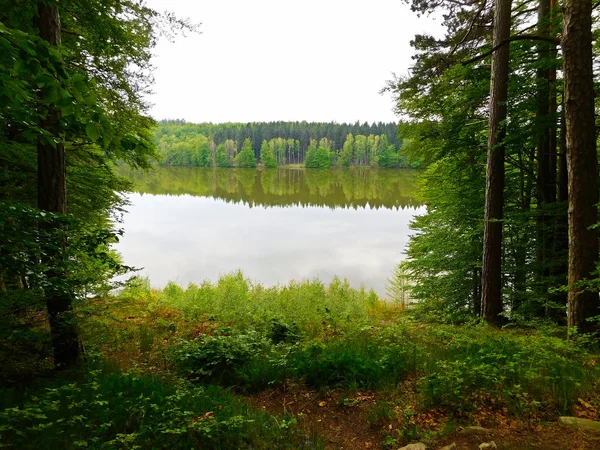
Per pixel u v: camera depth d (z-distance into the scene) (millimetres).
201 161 127312
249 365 5555
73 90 2232
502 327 8031
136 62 7242
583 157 5645
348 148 122000
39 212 3469
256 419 3865
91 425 3344
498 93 8359
